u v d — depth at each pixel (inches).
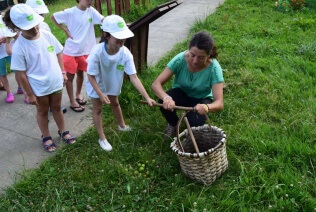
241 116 154.6
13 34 160.7
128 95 169.6
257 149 130.9
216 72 127.0
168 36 275.0
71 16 160.9
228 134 141.8
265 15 307.3
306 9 315.9
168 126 145.6
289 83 179.6
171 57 222.5
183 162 115.6
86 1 158.4
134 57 186.5
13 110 173.5
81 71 170.6
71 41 161.8
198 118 131.6
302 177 116.9
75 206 112.3
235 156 128.8
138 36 183.3
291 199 107.2
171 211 108.9
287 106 160.2
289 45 232.5
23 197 115.4
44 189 119.9
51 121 162.2
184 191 114.7
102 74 132.0
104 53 125.9
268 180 116.1
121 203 112.3
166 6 167.6
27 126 159.8
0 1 440.1
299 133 138.6
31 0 155.2
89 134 149.7
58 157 136.5
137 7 339.9
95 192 118.1
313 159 124.6
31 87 130.8
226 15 302.7
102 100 126.3
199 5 371.2
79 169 127.7
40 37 129.0
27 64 127.3
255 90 176.7
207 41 114.7
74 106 169.5
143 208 110.0
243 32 262.2
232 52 223.1
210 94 136.7
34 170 128.6
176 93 137.7
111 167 127.0
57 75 135.0
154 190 117.4
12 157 138.5
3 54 171.2
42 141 147.6
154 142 140.4
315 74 191.3
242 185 115.1
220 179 119.9
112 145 141.2
